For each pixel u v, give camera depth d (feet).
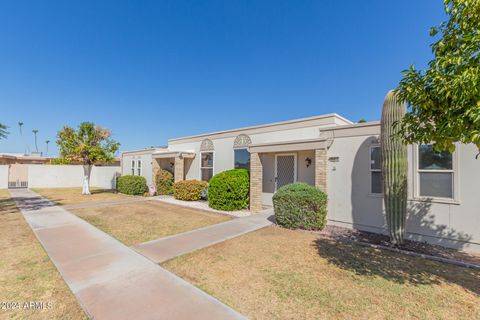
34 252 15.44
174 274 12.34
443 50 10.34
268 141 33.40
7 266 13.19
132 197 46.60
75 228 21.91
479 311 9.30
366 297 10.32
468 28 9.40
